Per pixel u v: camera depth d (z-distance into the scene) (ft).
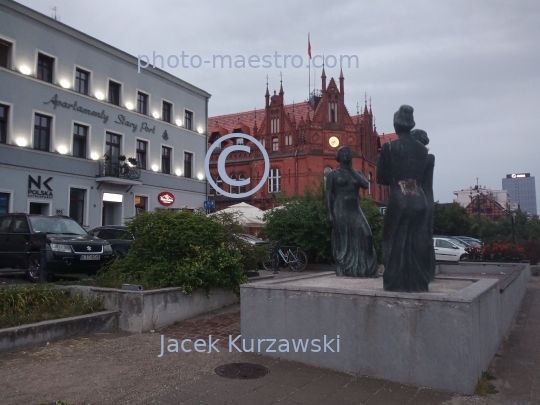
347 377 18.66
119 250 48.70
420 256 20.29
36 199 81.41
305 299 20.56
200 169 123.44
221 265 31.30
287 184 152.35
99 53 94.79
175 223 32.14
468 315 17.02
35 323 22.66
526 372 19.92
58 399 15.67
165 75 111.75
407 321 18.08
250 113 177.68
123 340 23.73
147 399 15.89
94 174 92.73
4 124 77.77
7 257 41.29
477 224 169.37
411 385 17.79
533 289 52.01
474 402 16.20
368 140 168.76
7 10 77.41
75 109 89.10
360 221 29.78
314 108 169.37
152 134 107.76
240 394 16.58
